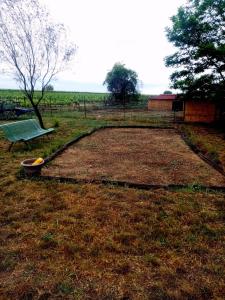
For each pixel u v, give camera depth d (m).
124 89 41.25
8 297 2.47
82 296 2.48
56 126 14.19
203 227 3.69
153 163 7.07
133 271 2.81
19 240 3.39
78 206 4.33
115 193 4.82
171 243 3.31
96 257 3.04
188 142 9.83
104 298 2.46
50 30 11.73
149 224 3.78
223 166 6.73
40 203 4.45
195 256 3.07
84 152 8.26
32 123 9.79
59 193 4.82
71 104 34.16
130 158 7.57
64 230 3.60
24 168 5.66
